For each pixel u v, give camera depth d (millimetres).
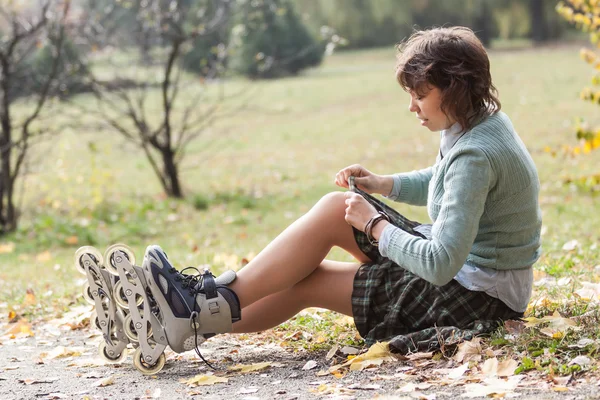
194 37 10047
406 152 13586
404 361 2719
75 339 3793
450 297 2768
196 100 10805
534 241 2793
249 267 2812
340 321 3484
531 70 24906
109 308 2900
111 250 2838
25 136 8672
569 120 15102
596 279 3854
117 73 10312
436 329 2734
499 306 2805
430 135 15148
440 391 2398
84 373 3014
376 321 2869
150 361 2836
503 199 2664
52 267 6566
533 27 39250
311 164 13172
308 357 3049
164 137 10555
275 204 10148
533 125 14977
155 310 2820
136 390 2711
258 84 24188
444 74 2625
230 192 10961
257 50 23891
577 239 6113
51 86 9031
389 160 12992
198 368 2994
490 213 2691
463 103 2631
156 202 10375
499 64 27766
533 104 17734
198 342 2801
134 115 10297
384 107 19812
